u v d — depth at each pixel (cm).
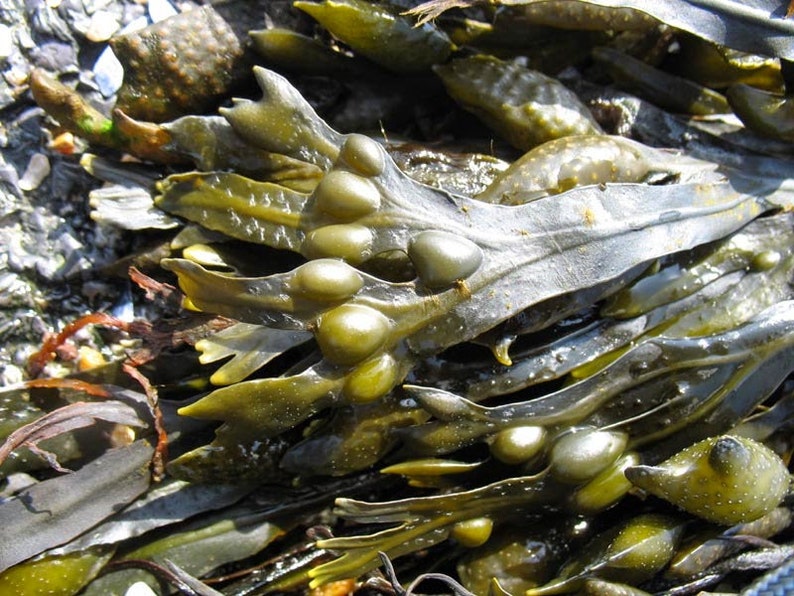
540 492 23
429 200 22
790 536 24
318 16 24
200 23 25
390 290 22
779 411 24
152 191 25
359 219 22
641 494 23
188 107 25
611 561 23
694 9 24
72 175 27
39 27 27
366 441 23
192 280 22
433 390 22
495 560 23
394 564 24
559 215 23
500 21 26
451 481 23
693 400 23
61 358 26
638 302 23
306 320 22
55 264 26
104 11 27
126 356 24
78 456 24
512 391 23
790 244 24
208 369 24
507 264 22
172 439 24
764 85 27
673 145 26
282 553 24
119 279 26
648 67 27
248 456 23
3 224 26
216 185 23
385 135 25
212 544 24
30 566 23
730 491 22
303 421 23
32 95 26
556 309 23
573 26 26
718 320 24
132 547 24
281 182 23
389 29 25
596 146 24
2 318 26
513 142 25
